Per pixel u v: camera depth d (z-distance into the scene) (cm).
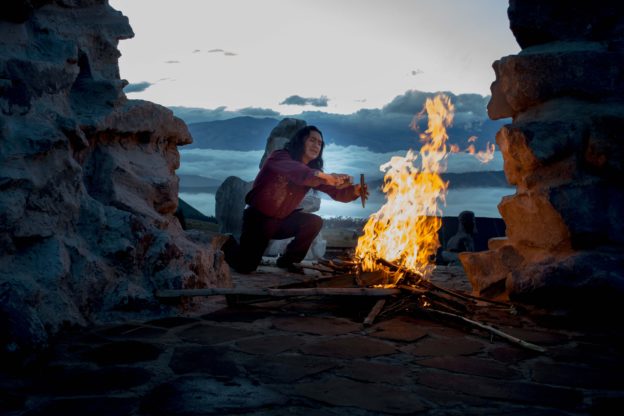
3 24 432
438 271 914
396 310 464
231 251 759
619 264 465
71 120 445
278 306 503
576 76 516
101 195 488
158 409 249
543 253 516
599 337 411
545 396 276
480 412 253
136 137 543
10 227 379
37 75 434
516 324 450
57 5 488
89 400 259
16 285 358
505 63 552
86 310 416
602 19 532
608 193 497
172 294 457
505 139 541
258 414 245
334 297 513
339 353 348
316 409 253
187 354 339
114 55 542
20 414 241
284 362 326
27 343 321
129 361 323
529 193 523
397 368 319
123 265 457
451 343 379
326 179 642
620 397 276
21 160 398
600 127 496
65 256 410
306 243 770
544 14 548
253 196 721
